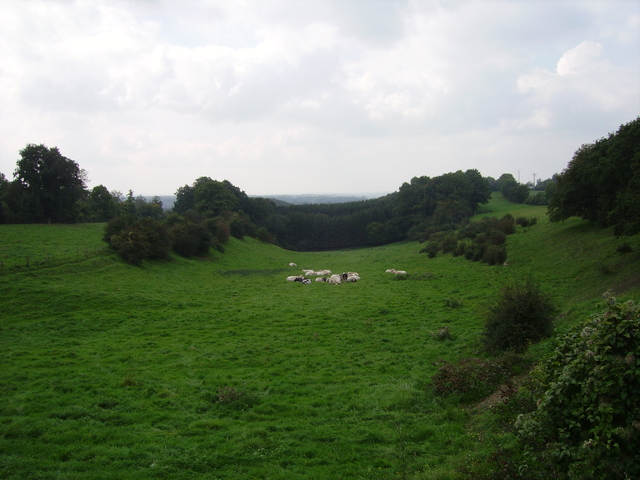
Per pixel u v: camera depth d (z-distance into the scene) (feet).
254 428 35.83
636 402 19.58
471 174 370.12
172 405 42.14
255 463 29.91
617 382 20.16
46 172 196.65
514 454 25.84
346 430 34.96
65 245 146.20
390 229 374.43
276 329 77.61
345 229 413.18
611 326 21.90
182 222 200.64
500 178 537.24
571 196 126.41
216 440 33.63
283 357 59.72
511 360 43.57
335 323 80.64
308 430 35.37
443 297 98.89
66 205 210.18
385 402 40.68
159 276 138.51
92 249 141.38
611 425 19.44
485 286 105.91
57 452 31.50
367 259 232.94
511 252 141.79
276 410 40.70
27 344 67.36
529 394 32.89
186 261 174.70
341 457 30.25
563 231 140.56
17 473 28.22
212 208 295.89
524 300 51.29
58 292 96.07
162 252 160.15
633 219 82.28
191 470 28.99
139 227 155.84
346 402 42.04
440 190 353.92
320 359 58.29
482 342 55.62
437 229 293.64
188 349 64.69
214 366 56.39
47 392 45.27
